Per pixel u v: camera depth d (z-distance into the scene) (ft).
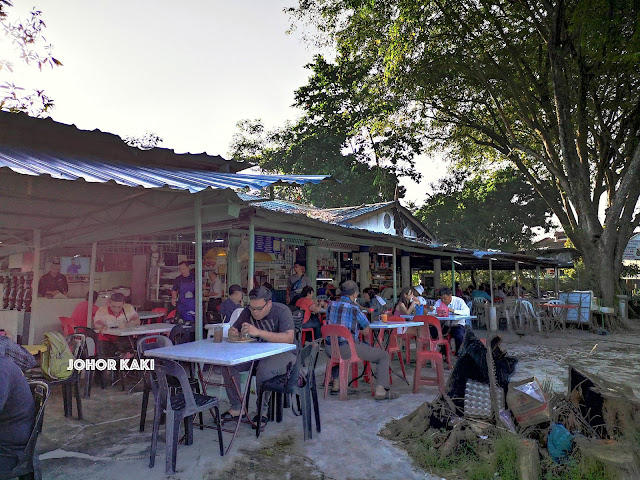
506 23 53.72
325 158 97.09
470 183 123.75
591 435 12.10
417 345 20.03
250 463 12.09
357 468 11.80
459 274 102.42
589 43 41.34
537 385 12.98
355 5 52.75
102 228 23.93
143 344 14.40
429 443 12.90
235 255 30.83
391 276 56.34
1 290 30.99
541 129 55.16
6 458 8.75
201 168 24.29
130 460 12.23
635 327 49.65
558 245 132.77
